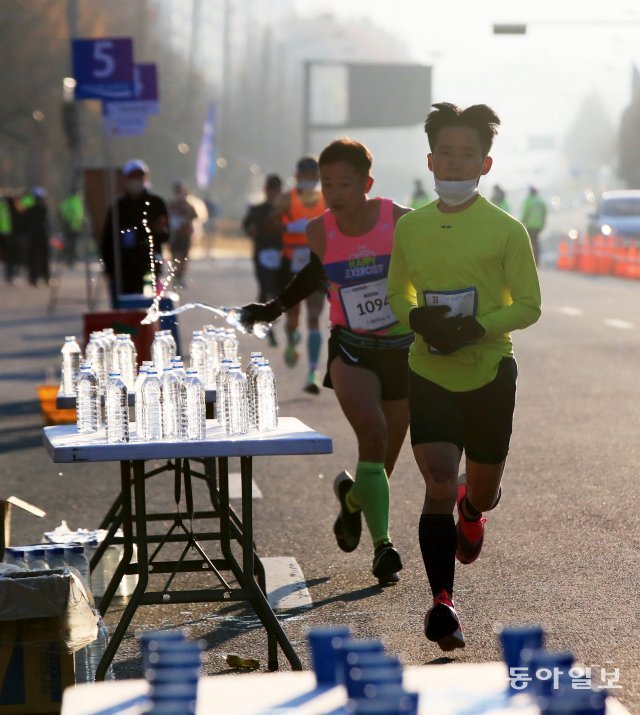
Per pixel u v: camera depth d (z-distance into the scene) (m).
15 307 83.75
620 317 66.62
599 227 115.94
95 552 18.17
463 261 15.32
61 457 13.95
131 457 13.99
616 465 27.59
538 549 20.55
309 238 19.14
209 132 174.62
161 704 6.29
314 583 19.16
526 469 27.41
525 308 15.14
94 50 51.19
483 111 15.30
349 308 18.91
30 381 46.44
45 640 12.73
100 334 21.61
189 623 17.27
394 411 19.34
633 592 17.81
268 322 19.44
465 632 16.33
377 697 5.96
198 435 14.67
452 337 14.95
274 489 26.53
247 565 14.90
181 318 70.12
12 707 12.71
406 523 23.06
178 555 21.03
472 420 15.63
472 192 15.43
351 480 19.59
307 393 41.38
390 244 18.77
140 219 42.62
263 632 16.75
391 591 18.52
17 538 22.50
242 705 6.84
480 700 6.77
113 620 17.47
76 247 126.56
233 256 162.50
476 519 17.14
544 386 40.97
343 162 18.47
